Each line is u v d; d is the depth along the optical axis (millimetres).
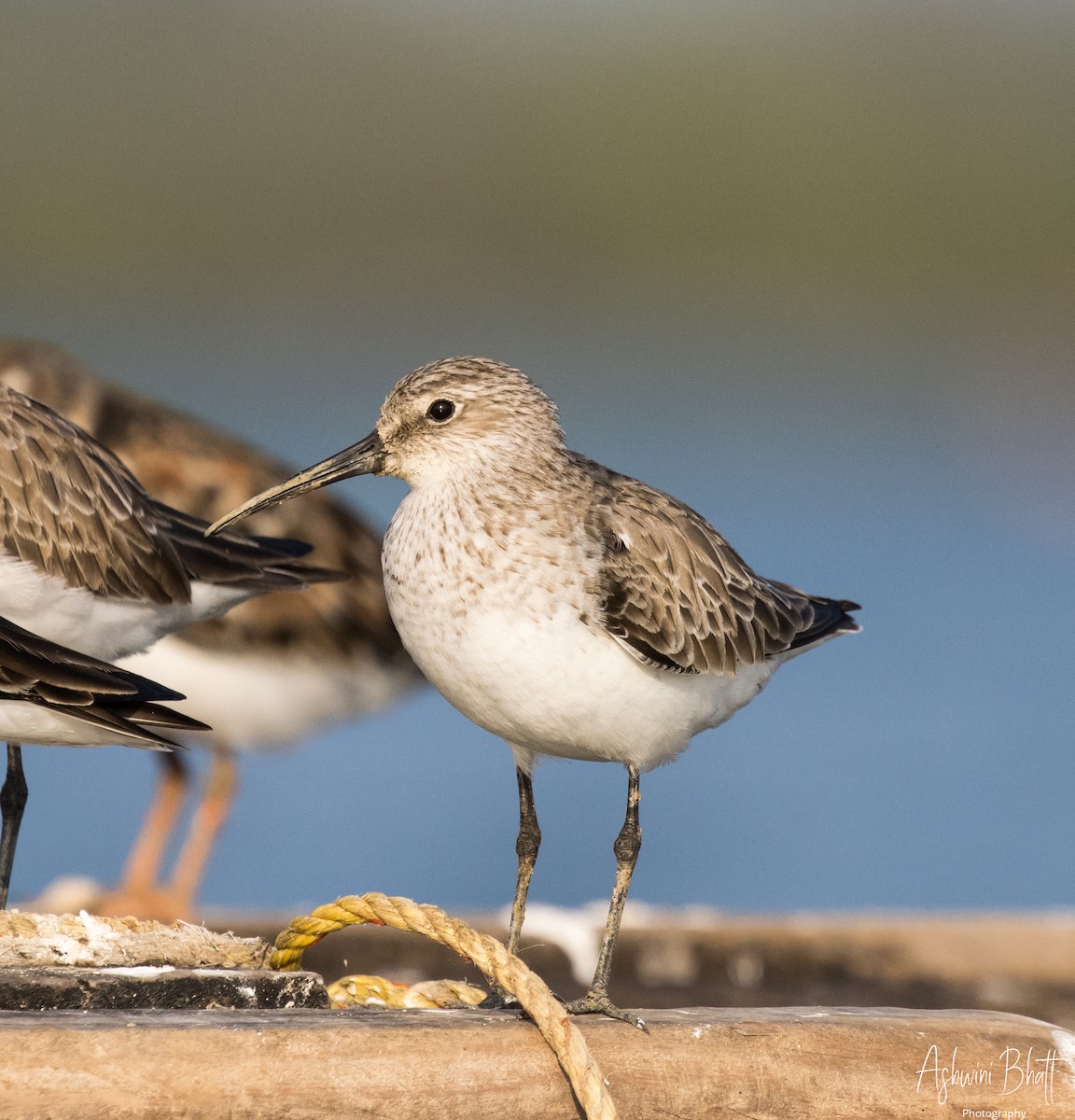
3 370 12250
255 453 12469
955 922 9477
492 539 7484
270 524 11992
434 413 7840
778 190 49875
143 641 9453
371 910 6555
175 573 9430
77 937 6539
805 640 8750
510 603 7398
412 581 7578
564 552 7480
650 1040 6094
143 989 6148
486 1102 5770
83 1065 5348
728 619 8062
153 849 12586
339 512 12281
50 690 7715
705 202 48906
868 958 9281
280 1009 6082
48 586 8953
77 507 9078
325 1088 5559
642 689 7547
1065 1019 9008
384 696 12281
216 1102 5434
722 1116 6090
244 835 16297
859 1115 6230
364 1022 5820
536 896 15266
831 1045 6242
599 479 8008
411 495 8023
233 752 12531
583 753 7684
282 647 11742
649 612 7586
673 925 9242
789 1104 6156
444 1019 5988
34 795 16812
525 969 6062
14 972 6117
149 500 9695
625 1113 5980
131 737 7805
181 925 6852
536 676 7410
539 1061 5871
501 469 7688
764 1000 9023
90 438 9500
